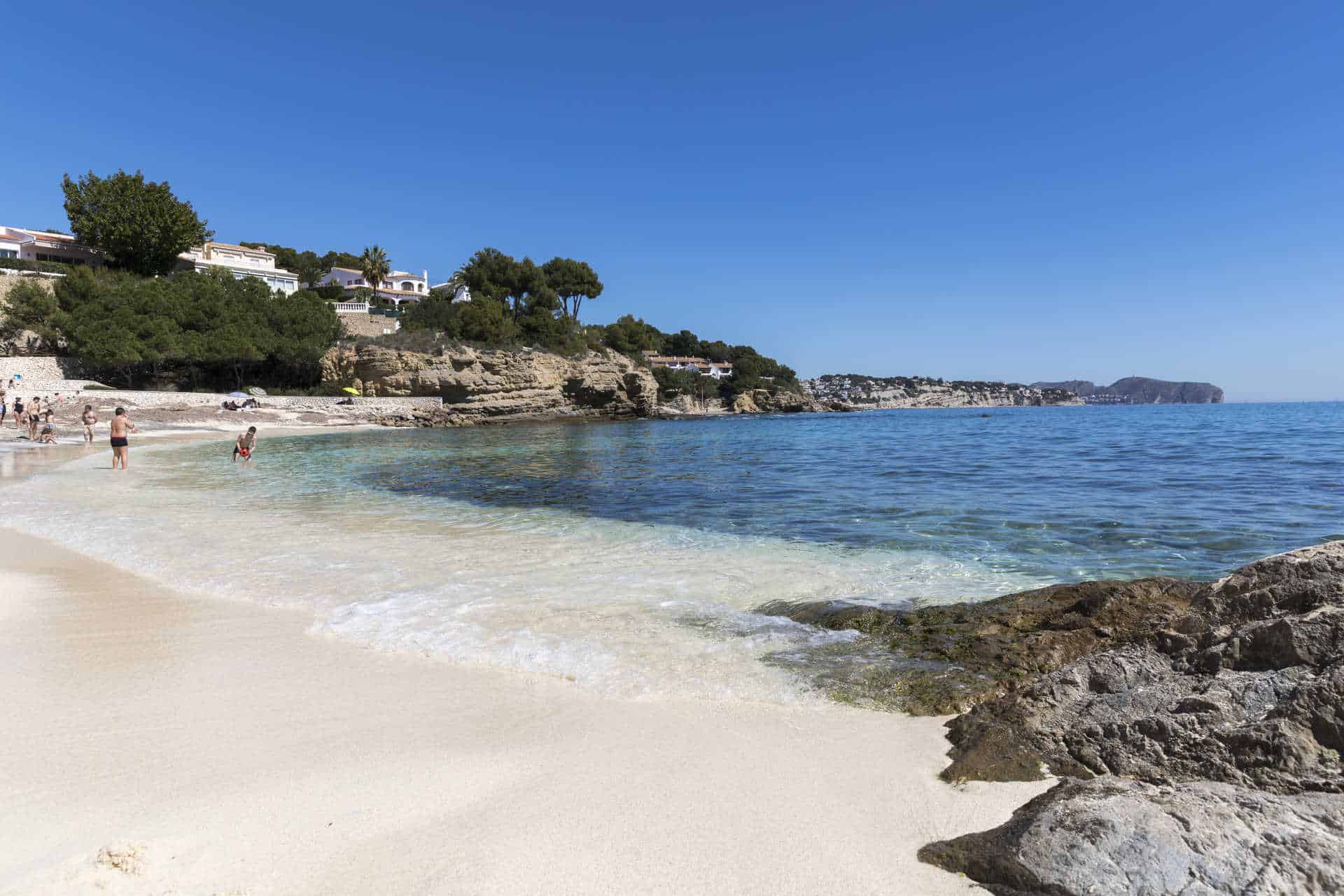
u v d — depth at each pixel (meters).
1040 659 5.10
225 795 3.40
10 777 3.58
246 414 48.25
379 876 2.77
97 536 10.38
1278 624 3.72
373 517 12.58
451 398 71.06
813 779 3.61
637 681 4.99
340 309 77.12
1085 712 3.94
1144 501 13.85
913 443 37.81
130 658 5.45
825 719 4.37
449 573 8.34
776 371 170.12
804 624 6.32
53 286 54.97
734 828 3.14
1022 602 6.37
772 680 4.99
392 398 64.44
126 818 3.18
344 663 5.38
